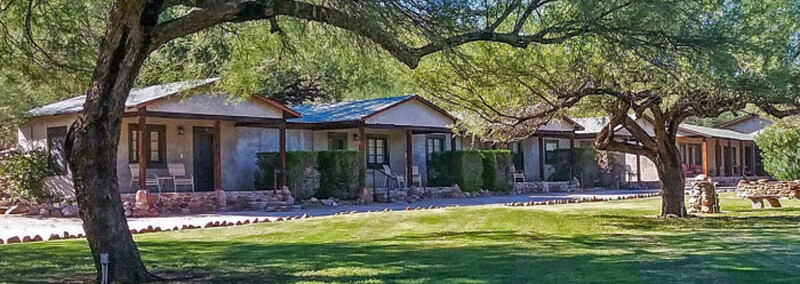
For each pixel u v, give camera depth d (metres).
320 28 9.64
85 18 9.79
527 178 31.78
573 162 32.06
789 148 25.91
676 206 15.91
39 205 18.45
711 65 8.91
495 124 14.91
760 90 11.29
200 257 9.55
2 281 7.76
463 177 26.48
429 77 12.19
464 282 7.29
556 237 11.95
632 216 16.02
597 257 9.27
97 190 7.10
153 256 9.66
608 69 10.73
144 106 17.84
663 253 9.60
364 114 23.39
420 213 16.08
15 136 21.03
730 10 9.75
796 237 11.51
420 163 27.78
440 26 7.58
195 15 7.20
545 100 12.63
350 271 8.16
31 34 9.87
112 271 7.14
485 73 10.52
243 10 7.38
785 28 10.81
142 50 7.06
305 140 24.42
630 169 35.47
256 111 20.62
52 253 10.11
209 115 19.48
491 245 10.83
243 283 7.42
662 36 8.55
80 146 7.00
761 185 24.23
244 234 12.66
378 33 7.40
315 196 22.30
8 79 10.62
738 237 11.63
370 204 22.41
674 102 14.16
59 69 10.38
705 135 35.16
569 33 8.40
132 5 6.68
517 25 8.34
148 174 19.97
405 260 9.10
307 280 7.56
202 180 21.34
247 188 22.50
